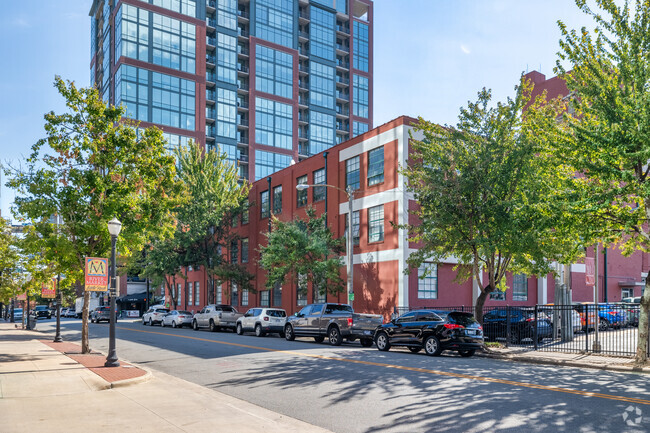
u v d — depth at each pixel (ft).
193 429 26.11
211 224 137.08
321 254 101.96
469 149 66.49
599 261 125.59
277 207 136.67
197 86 259.80
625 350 60.85
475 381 38.91
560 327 73.72
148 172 63.26
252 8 286.25
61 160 61.36
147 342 81.20
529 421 26.66
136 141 65.10
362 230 105.09
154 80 247.91
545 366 50.88
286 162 286.46
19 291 119.14
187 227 135.95
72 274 66.59
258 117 279.90
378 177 102.22
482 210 63.36
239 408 31.76
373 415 28.99
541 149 56.39
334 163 115.55
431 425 26.45
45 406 31.83
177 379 44.04
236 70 276.82
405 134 95.25
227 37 276.21
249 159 273.54
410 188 71.46
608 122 49.11
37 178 59.88
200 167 135.95
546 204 52.80
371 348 70.54
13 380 41.55
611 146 47.14
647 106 45.47
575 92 55.52
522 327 70.13
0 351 65.36
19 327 136.87
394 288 94.89
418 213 70.79
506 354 59.36
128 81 241.14
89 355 60.64
